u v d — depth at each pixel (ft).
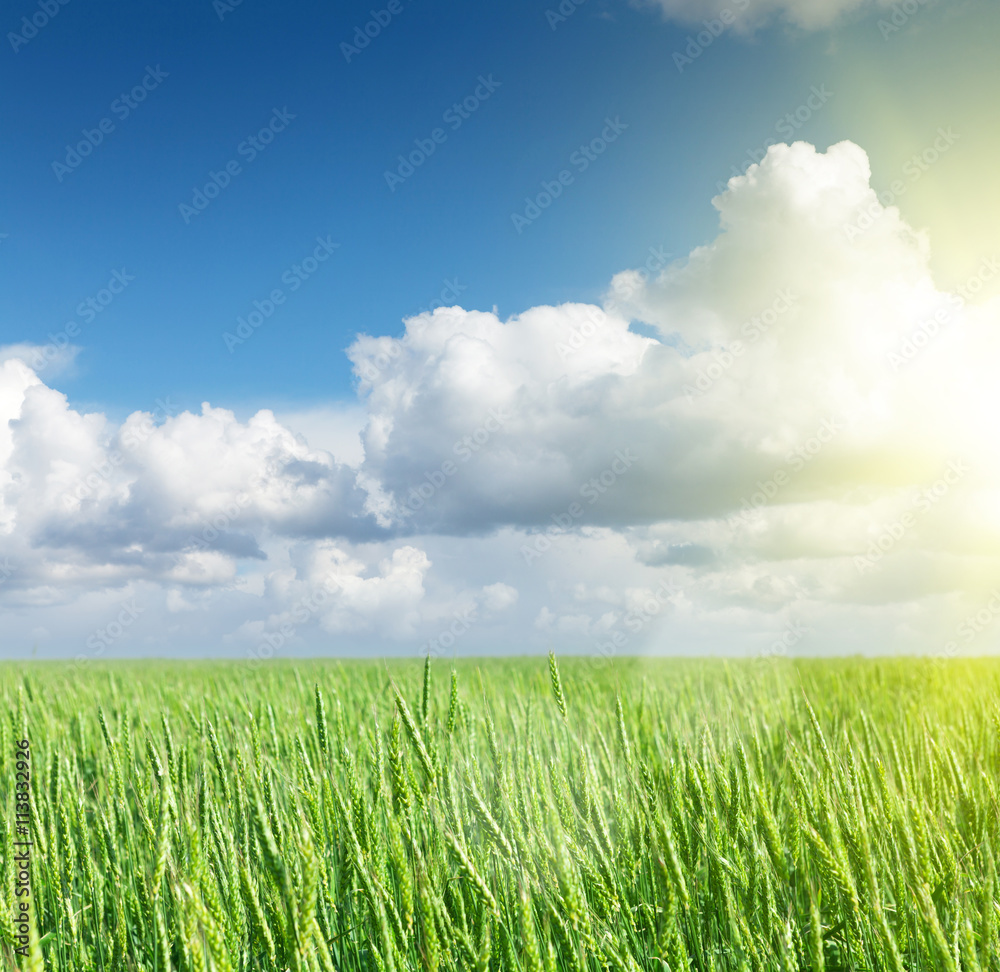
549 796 11.57
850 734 16.51
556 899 9.28
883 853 10.05
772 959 8.81
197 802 12.73
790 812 10.84
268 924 9.19
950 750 14.35
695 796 11.09
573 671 44.37
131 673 55.52
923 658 50.98
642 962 9.31
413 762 12.38
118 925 10.42
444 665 42.63
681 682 34.96
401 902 8.86
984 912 8.63
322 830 11.50
